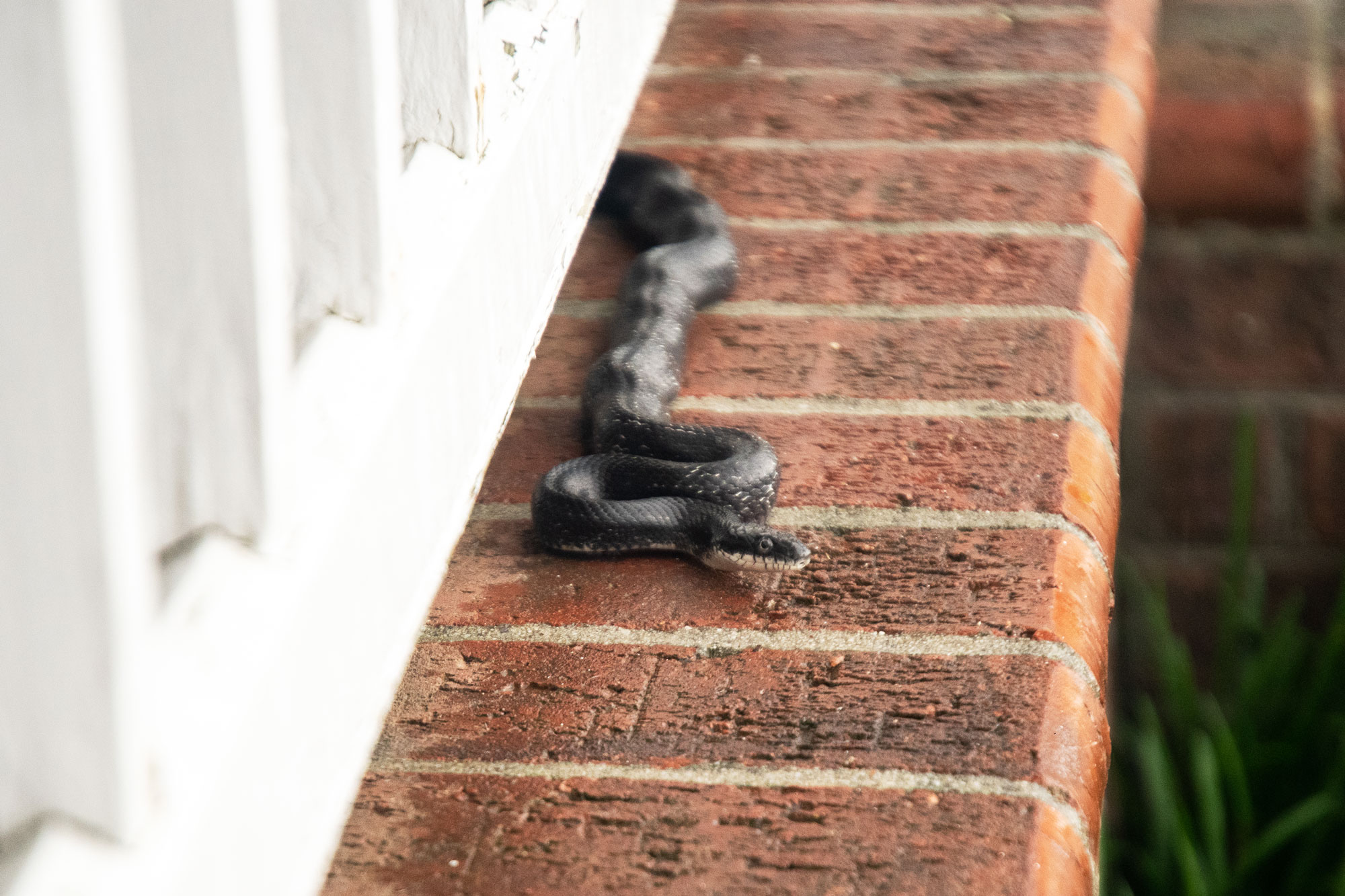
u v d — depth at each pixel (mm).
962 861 914
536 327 1000
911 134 1305
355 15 848
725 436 1068
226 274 782
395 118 864
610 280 1217
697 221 1207
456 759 952
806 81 1370
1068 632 991
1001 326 1146
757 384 1120
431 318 897
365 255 868
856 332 1148
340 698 860
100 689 652
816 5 1558
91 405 598
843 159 1282
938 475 1063
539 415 1122
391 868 919
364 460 863
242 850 821
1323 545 1758
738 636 995
